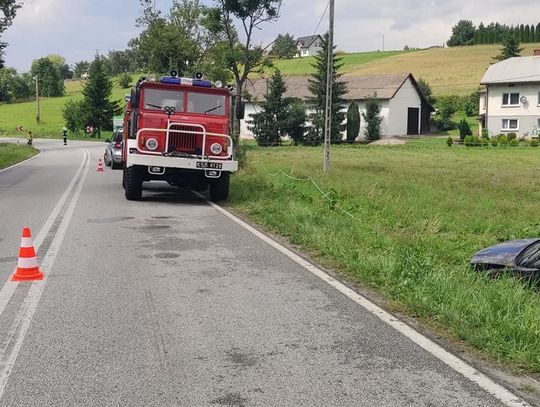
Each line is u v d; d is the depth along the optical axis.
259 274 7.96
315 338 5.48
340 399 4.22
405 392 4.34
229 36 43.28
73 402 4.17
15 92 134.25
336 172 23.42
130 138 15.30
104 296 6.82
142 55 46.38
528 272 6.43
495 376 4.64
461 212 13.95
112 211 13.88
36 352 5.10
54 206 14.74
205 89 15.15
